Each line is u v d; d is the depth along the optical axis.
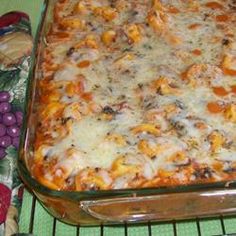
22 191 0.39
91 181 0.34
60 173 0.35
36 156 0.36
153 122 0.38
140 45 0.43
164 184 0.34
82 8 0.46
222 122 0.38
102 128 0.37
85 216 0.35
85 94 0.39
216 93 0.39
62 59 0.42
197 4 0.47
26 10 0.52
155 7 0.45
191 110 0.38
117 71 0.41
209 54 0.42
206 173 0.35
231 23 0.45
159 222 0.36
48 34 0.45
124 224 0.37
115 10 0.46
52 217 0.37
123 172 0.35
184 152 0.36
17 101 0.44
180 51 0.43
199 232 0.36
